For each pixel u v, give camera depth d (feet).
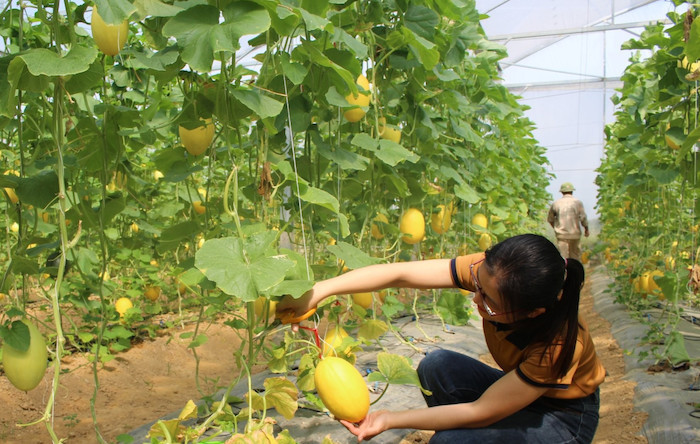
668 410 9.41
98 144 6.98
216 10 5.13
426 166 12.14
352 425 5.70
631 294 19.65
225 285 4.57
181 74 6.24
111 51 5.26
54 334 13.55
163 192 16.60
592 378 6.33
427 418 5.95
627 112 17.24
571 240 36.01
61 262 5.11
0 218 11.36
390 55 9.92
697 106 11.09
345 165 7.75
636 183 16.30
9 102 4.68
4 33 9.34
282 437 5.51
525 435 6.17
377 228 11.56
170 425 5.32
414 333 14.69
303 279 5.91
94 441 9.86
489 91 14.89
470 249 19.48
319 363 5.71
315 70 7.21
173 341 15.79
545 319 5.78
